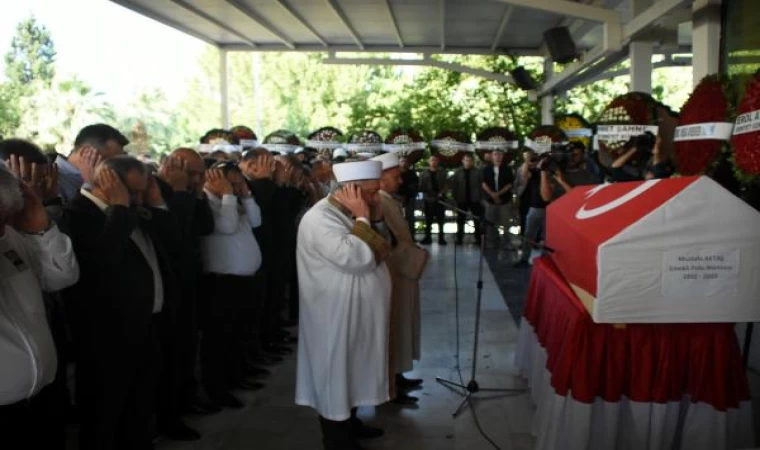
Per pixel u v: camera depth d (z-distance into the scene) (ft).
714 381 8.21
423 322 18.12
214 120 123.03
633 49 18.85
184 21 33.88
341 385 9.09
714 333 8.20
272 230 15.12
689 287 7.63
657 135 13.47
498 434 10.91
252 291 12.50
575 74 30.14
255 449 10.32
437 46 41.70
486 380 13.44
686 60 29.58
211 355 11.91
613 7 25.48
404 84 60.59
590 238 8.10
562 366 8.55
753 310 7.65
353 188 9.27
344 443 9.36
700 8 14.17
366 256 8.91
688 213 7.58
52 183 8.53
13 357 6.40
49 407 7.58
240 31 37.01
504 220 31.32
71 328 8.73
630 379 8.39
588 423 8.39
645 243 7.58
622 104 13.74
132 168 8.89
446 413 11.80
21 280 6.63
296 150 27.78
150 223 9.34
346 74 89.35
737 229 7.55
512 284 23.31
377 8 31.55
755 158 8.86
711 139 10.14
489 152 34.04
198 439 10.66
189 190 11.36
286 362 14.62
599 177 18.56
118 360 8.71
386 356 9.58
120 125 91.61
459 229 33.60
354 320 9.13
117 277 8.67
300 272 9.44
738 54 13.29
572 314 8.62
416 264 11.79
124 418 9.24
